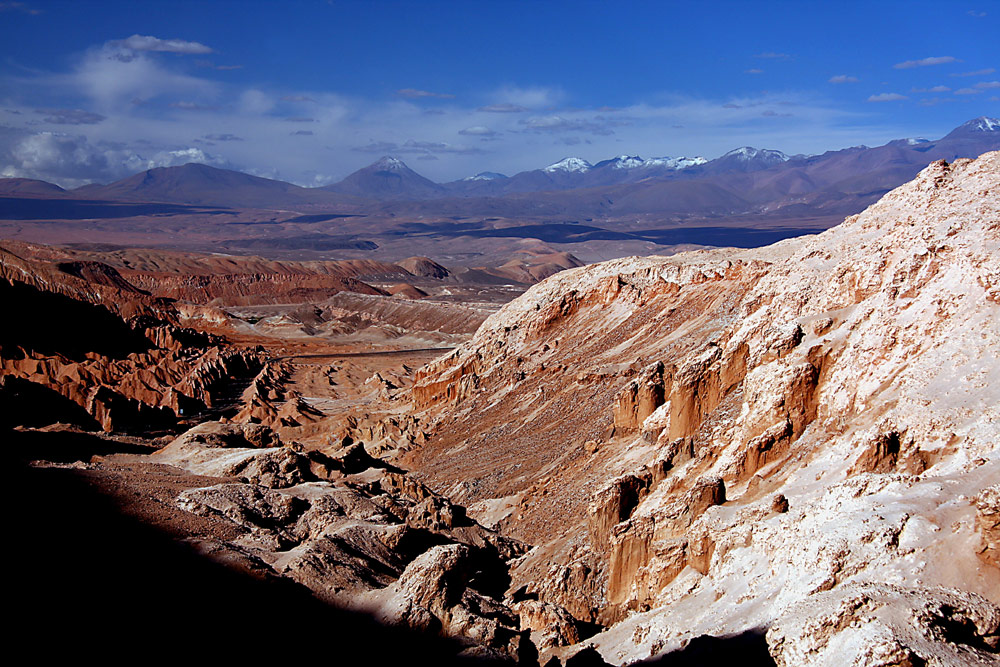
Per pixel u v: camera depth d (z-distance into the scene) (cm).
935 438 3481
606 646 3778
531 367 9606
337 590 3731
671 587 3941
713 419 4994
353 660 3209
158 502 4425
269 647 3150
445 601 3559
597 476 5944
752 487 4162
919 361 3897
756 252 9344
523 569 5078
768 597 3231
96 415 8925
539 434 7838
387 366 16650
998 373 3553
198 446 6244
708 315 8144
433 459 8588
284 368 15675
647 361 7731
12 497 3962
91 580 3316
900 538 2964
